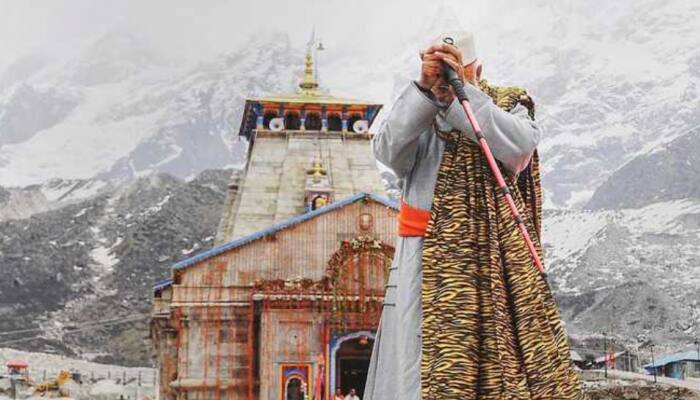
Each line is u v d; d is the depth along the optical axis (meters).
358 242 54.91
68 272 184.75
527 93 7.37
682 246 168.25
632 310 128.50
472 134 6.71
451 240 6.57
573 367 6.75
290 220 57.06
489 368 6.27
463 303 6.39
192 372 54.84
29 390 95.25
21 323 165.88
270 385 53.50
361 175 71.75
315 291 54.41
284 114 73.81
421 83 6.86
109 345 160.88
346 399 50.81
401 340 6.73
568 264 169.88
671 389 59.69
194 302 55.66
